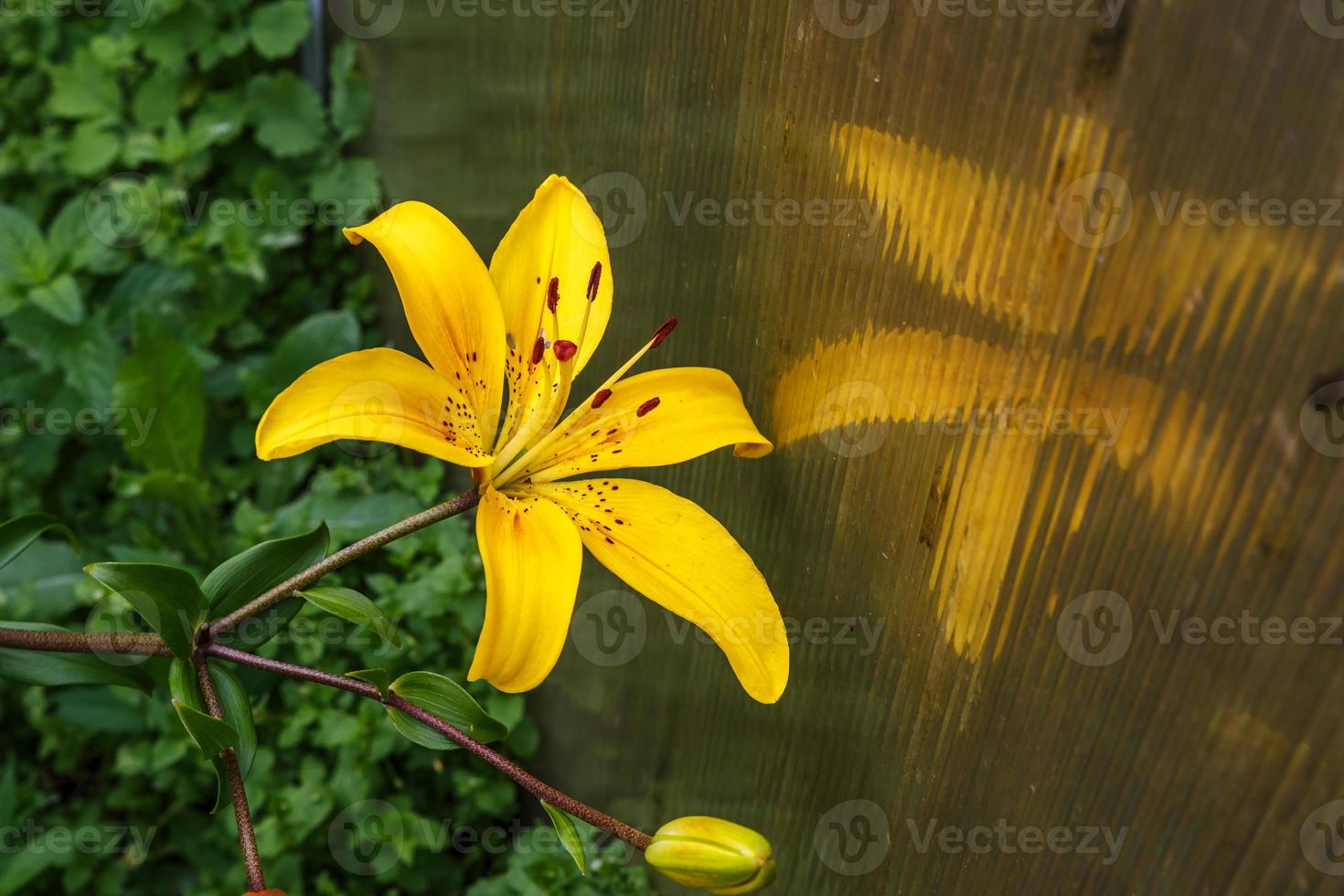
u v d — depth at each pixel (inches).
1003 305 19.8
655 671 28.6
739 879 21.2
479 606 34.1
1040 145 19.3
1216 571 18.3
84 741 36.3
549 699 33.7
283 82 48.1
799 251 22.7
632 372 27.8
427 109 38.4
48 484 42.4
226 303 45.1
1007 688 20.3
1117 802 19.3
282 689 34.4
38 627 24.1
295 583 23.1
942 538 20.9
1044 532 19.6
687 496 26.7
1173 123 18.3
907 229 20.9
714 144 24.3
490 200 33.4
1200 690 18.5
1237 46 17.8
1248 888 18.3
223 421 43.9
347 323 41.7
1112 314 18.9
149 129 49.4
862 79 21.3
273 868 32.0
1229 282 18.0
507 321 23.2
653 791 29.2
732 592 22.0
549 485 22.7
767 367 23.8
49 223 50.1
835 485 22.7
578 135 28.6
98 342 40.9
